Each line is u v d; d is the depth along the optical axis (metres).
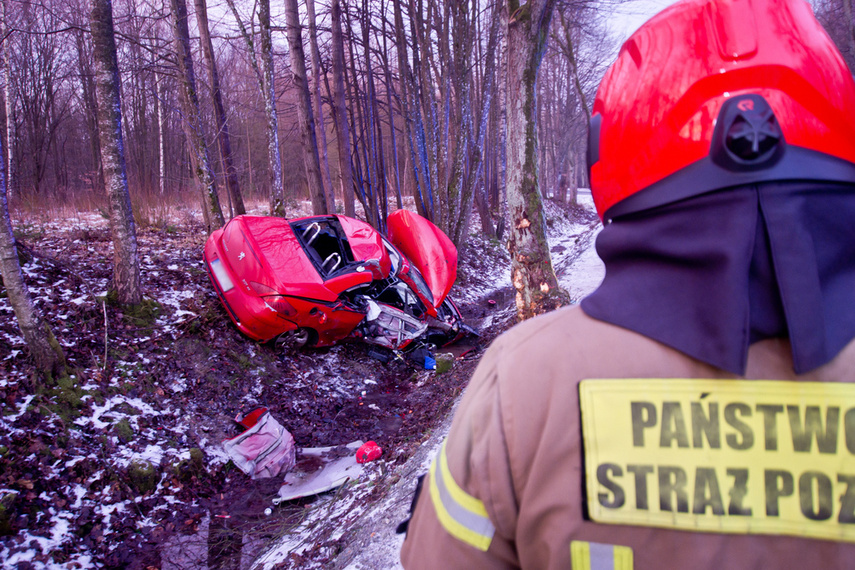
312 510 4.50
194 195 15.41
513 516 0.63
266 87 10.55
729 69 0.62
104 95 6.19
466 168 17.17
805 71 0.62
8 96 16.31
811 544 0.54
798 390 0.56
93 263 7.38
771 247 0.56
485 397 0.67
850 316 0.57
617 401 0.59
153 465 4.78
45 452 4.42
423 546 0.71
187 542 4.20
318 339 6.86
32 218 9.45
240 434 5.33
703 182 0.60
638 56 0.71
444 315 8.39
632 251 0.66
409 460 4.32
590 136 0.80
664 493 0.56
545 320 0.70
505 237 19.77
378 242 7.50
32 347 4.95
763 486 0.55
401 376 7.52
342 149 12.38
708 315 0.56
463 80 13.11
